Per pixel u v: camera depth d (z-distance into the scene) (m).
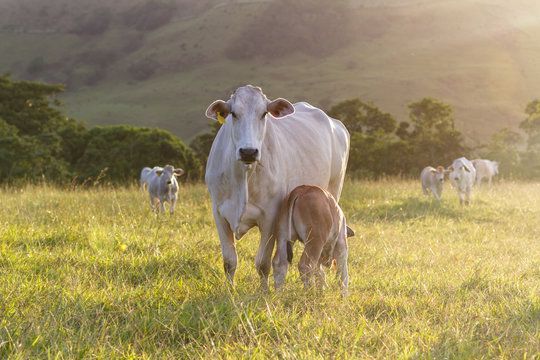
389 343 4.85
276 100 6.42
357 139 35.59
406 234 11.64
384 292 6.77
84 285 6.24
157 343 4.88
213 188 6.89
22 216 10.59
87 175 30.27
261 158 6.61
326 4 158.62
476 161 26.53
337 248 6.67
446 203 17.34
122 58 169.12
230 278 6.84
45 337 4.74
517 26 155.62
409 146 35.88
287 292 6.00
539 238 12.00
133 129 33.59
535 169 37.59
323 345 4.71
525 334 5.15
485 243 11.09
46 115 37.81
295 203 6.39
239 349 4.71
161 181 14.30
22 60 169.88
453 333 5.09
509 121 103.31
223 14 176.38
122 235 8.84
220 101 6.42
